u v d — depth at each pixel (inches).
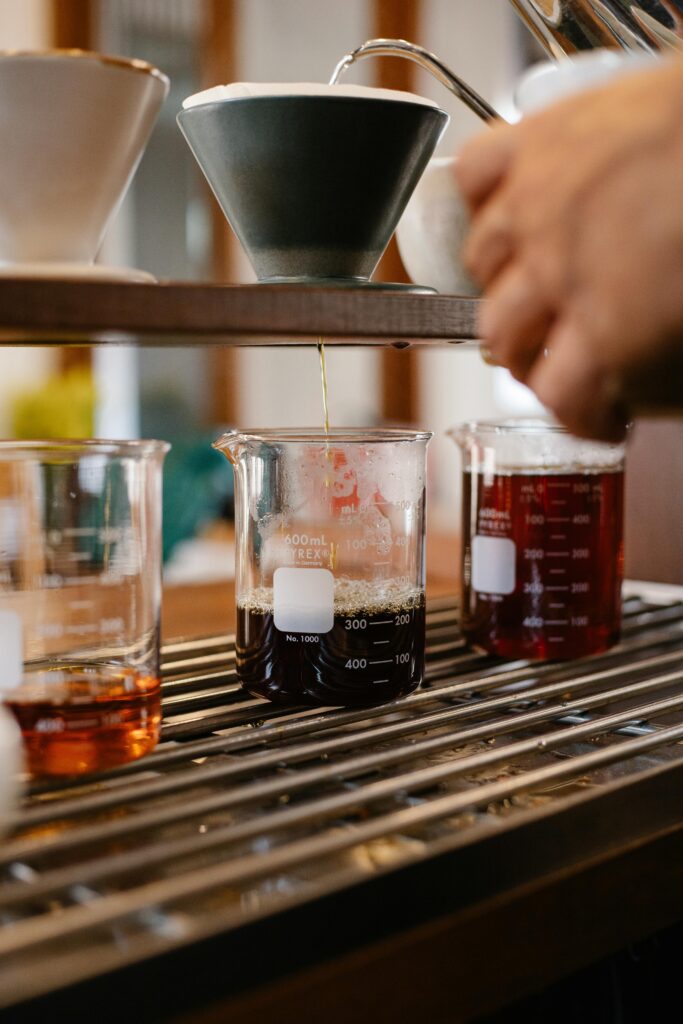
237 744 27.9
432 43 139.5
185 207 125.4
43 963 21.5
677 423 44.2
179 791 25.6
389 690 30.5
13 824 24.2
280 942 22.6
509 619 34.6
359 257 30.0
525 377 24.5
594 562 34.7
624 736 29.6
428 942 23.5
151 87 26.8
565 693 31.0
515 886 24.5
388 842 24.8
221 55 127.7
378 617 30.3
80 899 23.2
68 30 118.9
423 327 27.7
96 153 26.5
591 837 25.8
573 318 22.8
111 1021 21.5
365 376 145.3
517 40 146.3
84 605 27.2
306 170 28.8
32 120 25.8
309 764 28.1
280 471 30.1
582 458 34.5
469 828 25.2
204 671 33.3
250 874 22.8
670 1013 30.0
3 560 26.8
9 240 26.9
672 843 26.3
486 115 31.9
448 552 56.5
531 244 22.9
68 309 24.8
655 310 21.8
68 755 26.6
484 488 35.0
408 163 29.6
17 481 26.8
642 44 31.2
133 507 27.7
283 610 30.1
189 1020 21.8
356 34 137.6
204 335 26.0
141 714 27.3
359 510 30.1
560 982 28.6
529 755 28.6
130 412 127.0
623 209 21.8
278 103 28.2
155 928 22.3
